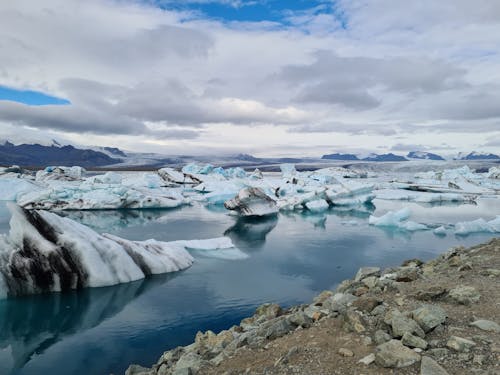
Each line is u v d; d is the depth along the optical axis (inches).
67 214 1259.8
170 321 417.1
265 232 986.1
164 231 1001.5
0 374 315.0
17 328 398.3
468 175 3046.3
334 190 1583.4
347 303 248.1
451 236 918.4
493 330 184.7
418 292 239.6
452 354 165.2
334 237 913.5
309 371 168.9
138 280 547.8
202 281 553.9
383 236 924.0
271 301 478.0
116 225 1082.1
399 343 172.9
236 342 239.9
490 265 309.1
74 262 504.4
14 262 475.8
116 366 327.0
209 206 1560.0
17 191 1615.4
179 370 204.1
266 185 1991.9
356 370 163.0
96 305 458.0
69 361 335.9
